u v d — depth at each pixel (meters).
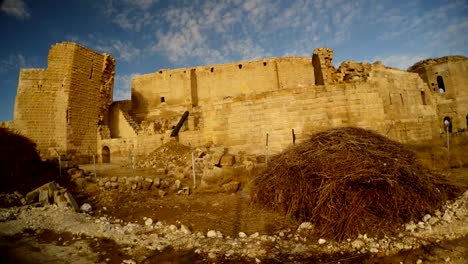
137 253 4.71
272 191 7.05
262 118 13.00
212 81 30.09
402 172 5.80
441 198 6.15
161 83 30.83
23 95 20.19
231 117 13.58
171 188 9.74
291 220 6.03
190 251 4.73
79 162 21.44
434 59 27.94
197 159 13.30
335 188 5.43
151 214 7.38
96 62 23.92
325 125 12.05
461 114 25.61
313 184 5.98
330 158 6.13
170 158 16.61
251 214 6.74
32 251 4.96
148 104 30.91
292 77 29.36
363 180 5.41
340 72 16.19
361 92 12.09
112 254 4.72
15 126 19.55
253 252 4.54
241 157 11.24
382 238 4.76
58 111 21.02
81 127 22.11
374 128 11.81
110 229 6.11
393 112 15.67
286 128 12.52
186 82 30.00
